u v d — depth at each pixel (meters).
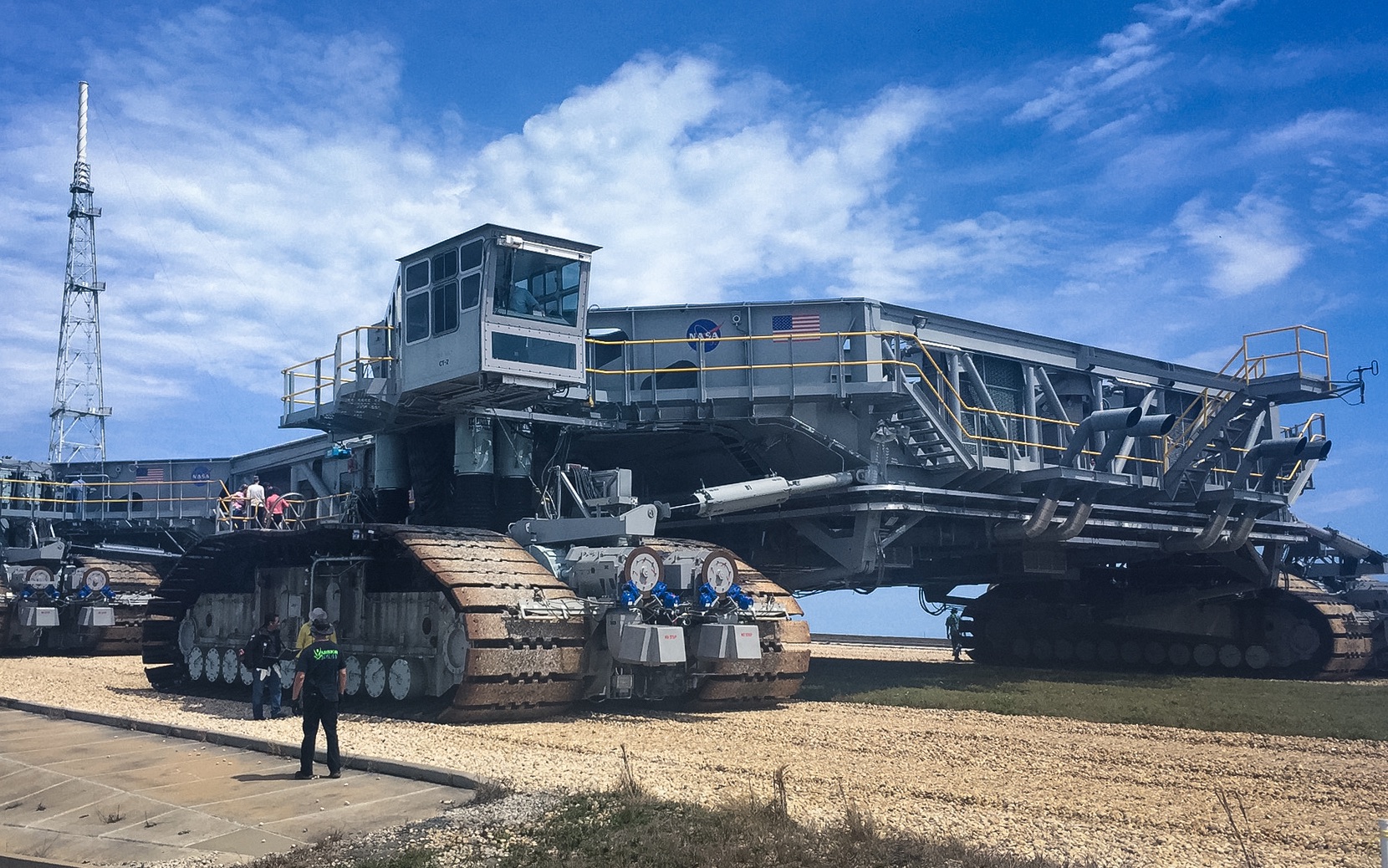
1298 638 29.30
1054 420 26.78
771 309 24.48
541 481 23.17
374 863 8.20
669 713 18.09
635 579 17.56
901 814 9.97
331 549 20.73
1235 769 12.62
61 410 55.12
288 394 23.39
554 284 20.78
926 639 47.75
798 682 19.94
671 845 8.27
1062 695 20.56
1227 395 29.09
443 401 21.58
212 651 22.73
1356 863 8.44
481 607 16.42
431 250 20.86
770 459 24.97
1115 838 9.17
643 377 24.42
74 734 14.89
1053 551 28.19
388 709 18.23
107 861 9.05
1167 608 31.42
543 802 9.82
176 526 39.28
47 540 39.41
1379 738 15.23
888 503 23.09
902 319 24.94
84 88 57.72
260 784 11.30
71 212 56.72
